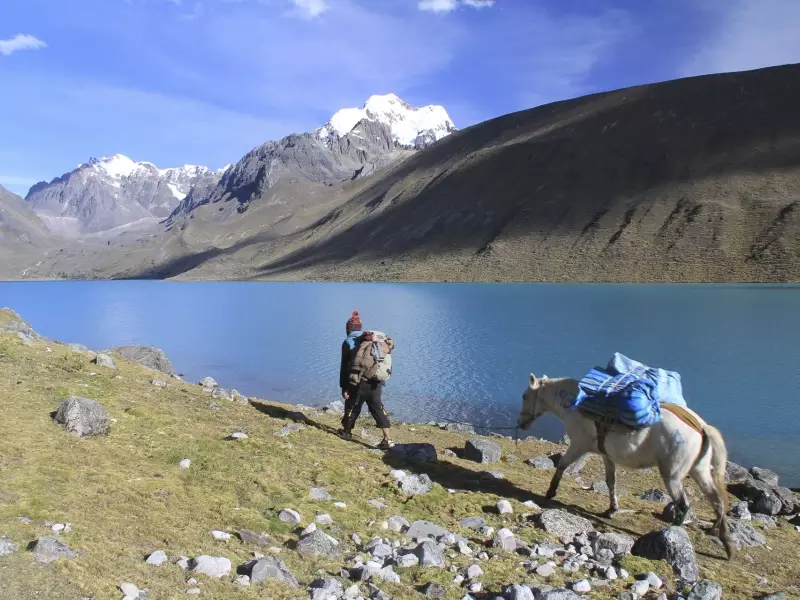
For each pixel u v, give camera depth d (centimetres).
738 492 1319
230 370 3766
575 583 655
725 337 5272
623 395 877
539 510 943
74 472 777
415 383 3334
